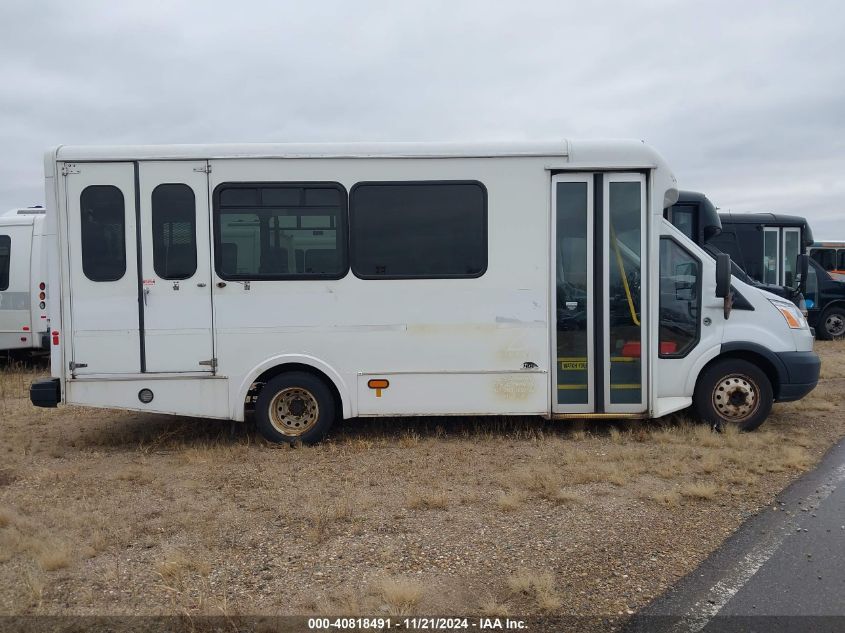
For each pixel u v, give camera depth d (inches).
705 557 173.5
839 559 172.1
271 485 228.1
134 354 268.2
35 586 153.9
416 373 274.2
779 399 291.6
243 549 176.7
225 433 298.2
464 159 272.7
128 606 147.9
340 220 271.7
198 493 220.7
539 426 299.0
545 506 207.3
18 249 490.0
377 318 272.7
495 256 273.6
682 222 432.1
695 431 282.2
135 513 202.5
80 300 266.7
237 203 269.4
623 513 201.8
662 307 287.3
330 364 272.4
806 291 654.5
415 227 273.1
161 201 267.0
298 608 146.6
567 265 277.1
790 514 201.9
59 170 264.2
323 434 277.7
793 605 149.6
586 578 161.5
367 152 271.4
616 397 279.0
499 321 274.7
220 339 269.7
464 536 184.9
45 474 241.4
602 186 275.0
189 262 268.5
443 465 248.8
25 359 538.6
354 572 163.8
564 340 277.3
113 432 304.0
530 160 273.6
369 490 222.5
